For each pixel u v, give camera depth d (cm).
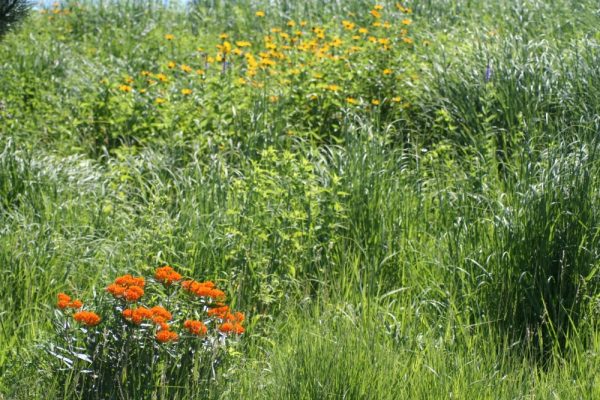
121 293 479
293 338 554
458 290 618
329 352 497
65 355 487
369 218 720
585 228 607
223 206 729
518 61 993
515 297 597
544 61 994
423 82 1030
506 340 541
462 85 978
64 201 775
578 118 872
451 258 637
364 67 1077
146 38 1636
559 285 598
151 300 548
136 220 757
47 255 639
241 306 618
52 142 1046
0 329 554
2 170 803
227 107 998
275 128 956
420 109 1018
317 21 1614
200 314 533
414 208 742
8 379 496
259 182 737
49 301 604
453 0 1522
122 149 949
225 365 516
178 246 657
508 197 706
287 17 1655
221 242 656
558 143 772
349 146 815
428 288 617
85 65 1371
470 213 702
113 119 1043
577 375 532
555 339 575
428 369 504
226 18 1800
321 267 688
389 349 518
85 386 479
